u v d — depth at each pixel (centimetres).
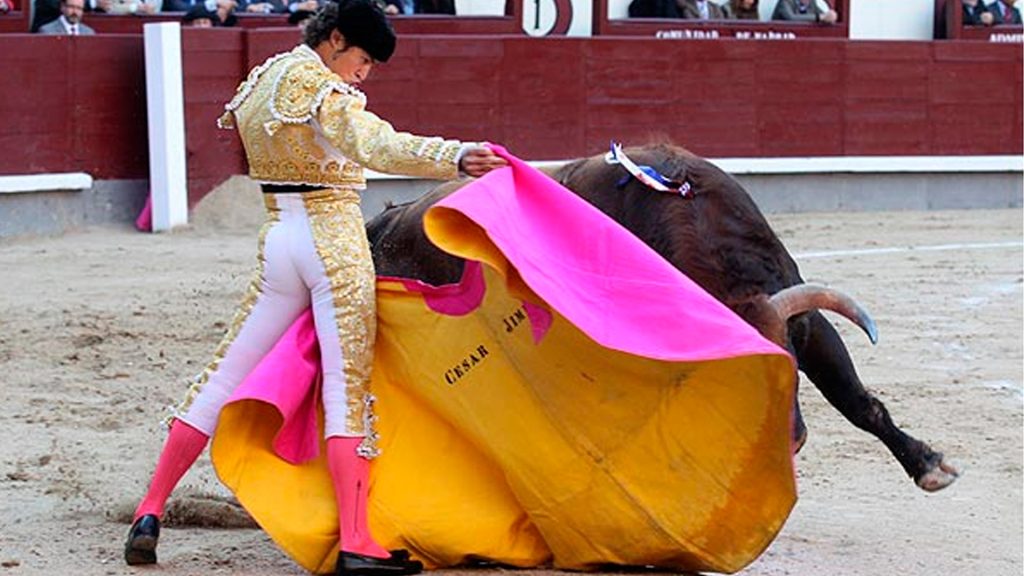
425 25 3784
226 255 2933
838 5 4247
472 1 4091
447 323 1119
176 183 3278
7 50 3181
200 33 3319
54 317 2258
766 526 1070
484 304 1102
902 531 1319
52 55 3234
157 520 1144
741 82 3891
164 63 3253
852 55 3997
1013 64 4156
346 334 1105
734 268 1164
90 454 1539
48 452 1548
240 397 1098
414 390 1143
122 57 3316
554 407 1091
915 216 3909
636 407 1073
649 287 1053
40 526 1283
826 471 1534
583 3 4147
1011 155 4169
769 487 1061
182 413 1138
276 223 1114
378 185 3525
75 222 3281
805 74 3956
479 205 1022
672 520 1085
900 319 2383
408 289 1129
